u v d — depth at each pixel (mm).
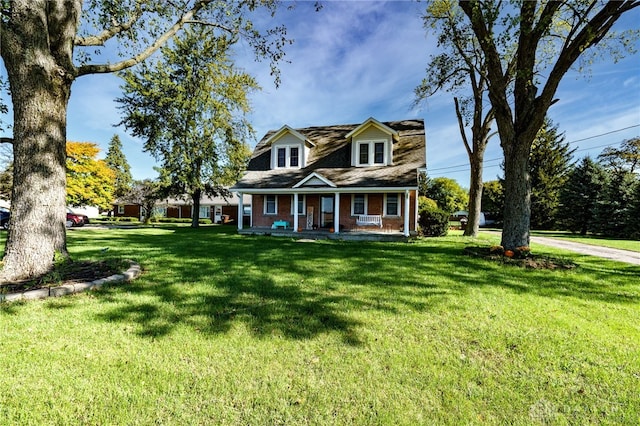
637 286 5281
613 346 3059
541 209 27672
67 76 5324
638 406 2172
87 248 9375
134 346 2930
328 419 2010
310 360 2721
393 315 3811
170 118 20469
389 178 13570
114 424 1944
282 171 16828
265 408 2104
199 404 2141
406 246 10219
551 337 3238
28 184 5008
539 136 27656
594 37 6715
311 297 4480
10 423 1926
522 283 5395
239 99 21125
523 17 6770
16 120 5047
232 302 4215
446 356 2826
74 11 5422
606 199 20203
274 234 14859
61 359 2674
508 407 2150
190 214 36969
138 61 6391
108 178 27719
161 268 6352
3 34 4742
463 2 7934
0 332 3150
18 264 4852
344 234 13578
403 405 2148
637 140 26062
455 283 5336
